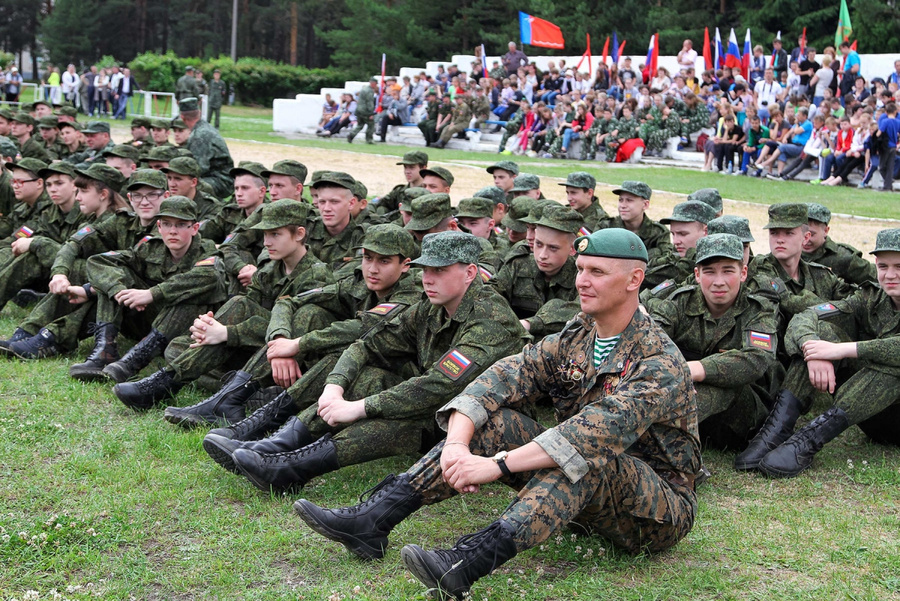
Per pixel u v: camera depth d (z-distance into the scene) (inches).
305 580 151.4
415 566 136.9
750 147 764.0
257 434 197.5
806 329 208.7
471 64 1197.1
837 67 838.5
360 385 192.9
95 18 2258.9
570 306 233.0
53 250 312.0
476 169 774.5
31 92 1684.3
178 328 249.1
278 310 222.7
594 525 148.0
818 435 198.5
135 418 225.9
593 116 888.9
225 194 457.7
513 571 152.9
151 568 153.9
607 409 137.1
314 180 281.7
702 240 203.0
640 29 1428.4
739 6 1376.7
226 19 2361.0
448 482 141.9
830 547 162.4
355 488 186.7
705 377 194.5
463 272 180.5
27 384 248.1
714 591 147.3
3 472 190.2
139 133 510.3
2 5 2482.8
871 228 502.9
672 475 151.1
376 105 1069.1
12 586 147.1
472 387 150.0
